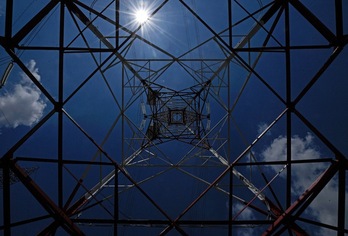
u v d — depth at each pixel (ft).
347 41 27.50
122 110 47.29
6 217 26.81
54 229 29.07
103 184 45.11
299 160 30.22
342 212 28.04
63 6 31.01
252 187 44.16
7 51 28.58
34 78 29.50
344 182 28.19
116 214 31.78
